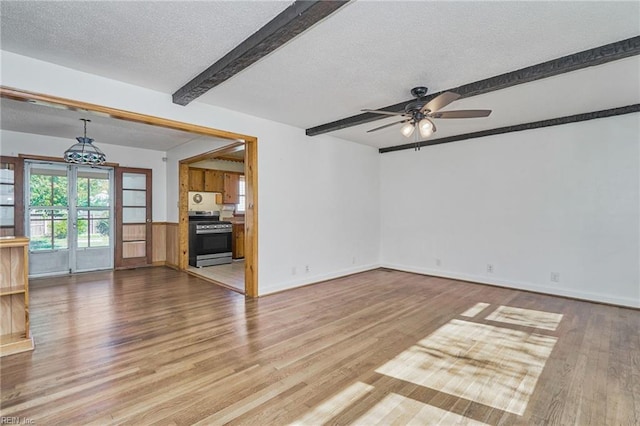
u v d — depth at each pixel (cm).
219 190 757
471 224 523
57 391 207
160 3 194
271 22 211
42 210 545
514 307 387
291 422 179
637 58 259
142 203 647
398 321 338
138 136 535
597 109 395
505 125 472
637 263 383
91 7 198
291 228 480
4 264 279
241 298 424
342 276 563
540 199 454
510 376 229
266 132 445
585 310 376
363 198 611
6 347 254
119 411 187
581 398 202
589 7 198
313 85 323
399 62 272
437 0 190
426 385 217
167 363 245
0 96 258
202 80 291
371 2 192
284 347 273
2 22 214
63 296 429
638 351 267
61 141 550
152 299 417
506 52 254
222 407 192
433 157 571
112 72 293
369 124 471
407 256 609
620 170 393
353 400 200
